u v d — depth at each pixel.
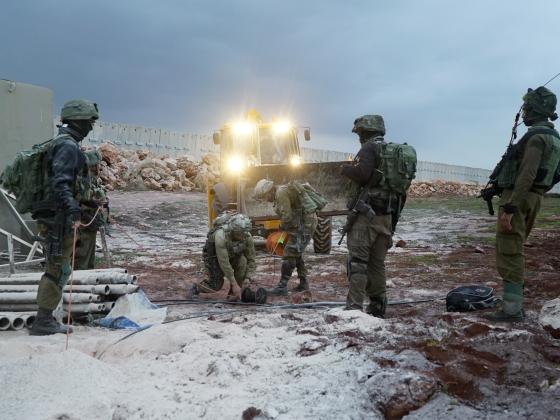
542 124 4.27
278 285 7.02
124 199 22.08
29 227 10.01
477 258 10.45
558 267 8.88
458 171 52.28
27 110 10.57
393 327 4.11
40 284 4.68
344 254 11.53
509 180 4.30
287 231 6.93
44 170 4.46
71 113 4.58
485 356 3.21
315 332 4.17
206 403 2.88
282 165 10.52
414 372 2.87
